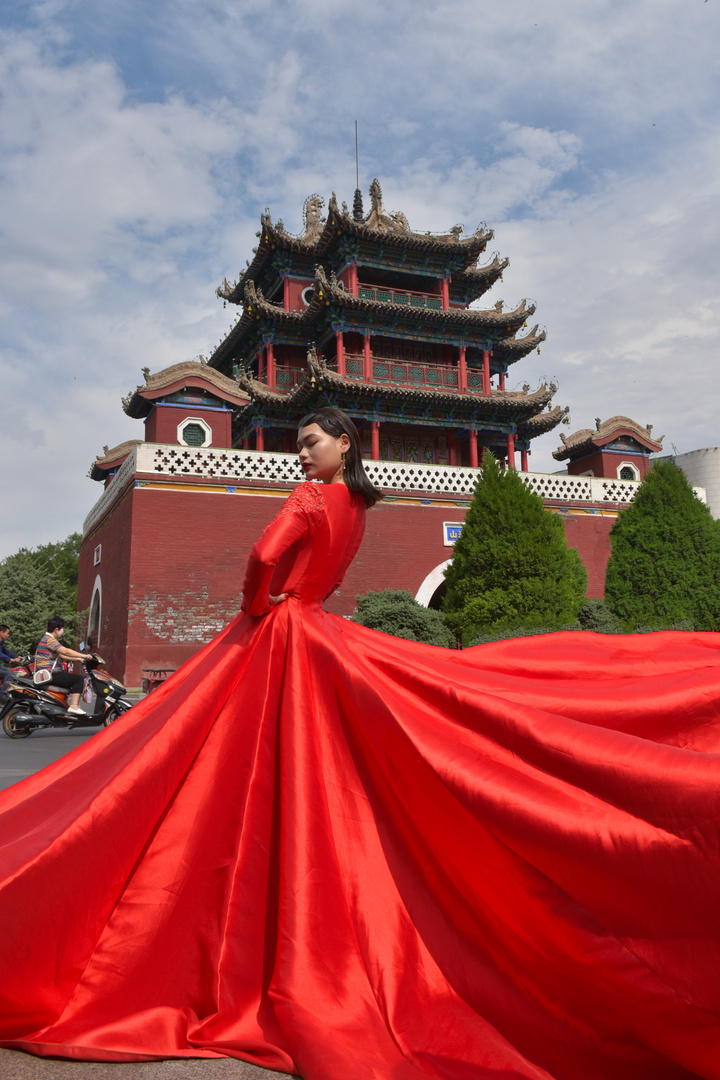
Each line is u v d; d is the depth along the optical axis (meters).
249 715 2.08
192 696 2.01
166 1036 1.68
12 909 1.62
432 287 30.69
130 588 18.06
